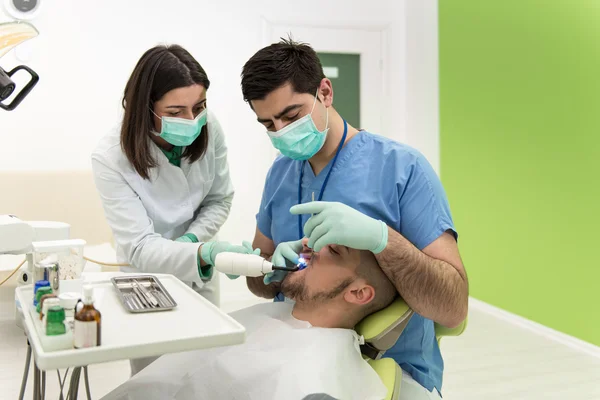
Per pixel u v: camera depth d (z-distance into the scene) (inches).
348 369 50.0
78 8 142.6
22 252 49.9
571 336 128.6
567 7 125.3
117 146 66.1
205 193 75.2
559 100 128.7
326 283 56.6
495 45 148.6
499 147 149.0
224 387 50.8
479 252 159.8
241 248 60.2
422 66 173.6
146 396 51.9
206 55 154.6
